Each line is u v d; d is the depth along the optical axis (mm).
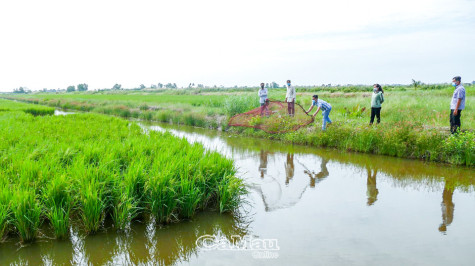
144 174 5758
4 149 7520
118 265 4234
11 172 5789
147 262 4312
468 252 4312
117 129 12297
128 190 5324
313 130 13195
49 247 4656
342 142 11891
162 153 7219
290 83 13727
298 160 10102
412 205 6105
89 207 4922
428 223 5258
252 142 13711
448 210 5840
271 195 6715
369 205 6105
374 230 5012
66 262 4301
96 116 17609
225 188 5918
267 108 14375
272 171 8688
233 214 5871
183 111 23375
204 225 5453
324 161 9945
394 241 4648
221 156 7363
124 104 32531
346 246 4520
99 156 6992
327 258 4203
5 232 4812
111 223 5422
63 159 6906
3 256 4402
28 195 4824
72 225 5285
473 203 6199
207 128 19016
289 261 4141
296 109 13531
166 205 5418
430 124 12609
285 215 5680
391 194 6758
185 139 9320
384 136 10930
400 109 16078
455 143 9297
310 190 7039
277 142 13664
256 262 4156
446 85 52375
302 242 4660
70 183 5293
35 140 8773
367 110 17094
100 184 5371
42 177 5500
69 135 10164
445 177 8047
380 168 9000
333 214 5672
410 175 8258
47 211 5082
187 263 4258
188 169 6191
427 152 9938
